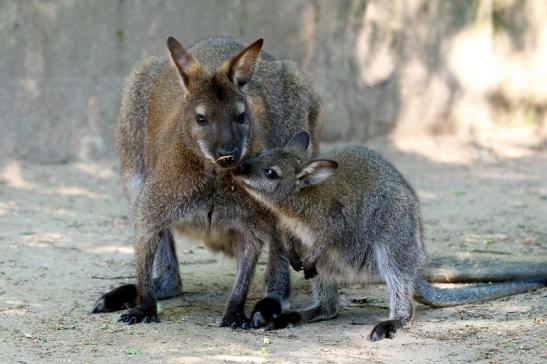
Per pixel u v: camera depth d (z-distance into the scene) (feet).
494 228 51.93
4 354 32.22
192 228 37.96
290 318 37.01
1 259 45.06
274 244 39.45
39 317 36.86
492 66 72.74
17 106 61.93
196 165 36.24
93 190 59.26
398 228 36.47
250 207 37.06
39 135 62.54
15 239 48.75
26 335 34.45
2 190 58.18
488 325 35.73
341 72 69.31
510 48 73.20
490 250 47.11
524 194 59.47
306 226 36.55
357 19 69.31
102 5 63.72
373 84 70.03
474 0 71.67
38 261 45.11
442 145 69.87
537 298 38.93
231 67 36.88
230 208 37.04
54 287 41.19
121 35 64.39
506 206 56.70
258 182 35.96
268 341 34.47
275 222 37.70
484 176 63.72
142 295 37.29
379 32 69.77
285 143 42.39
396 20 69.97
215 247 39.73
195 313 38.93
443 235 50.47
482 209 56.03
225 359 31.96
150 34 65.05
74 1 63.00
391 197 36.65
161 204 36.76
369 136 70.38
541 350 32.45
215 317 38.32
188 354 32.48
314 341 34.60
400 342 34.19
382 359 32.27
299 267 37.63
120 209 55.88
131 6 64.39
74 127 63.46
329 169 35.27
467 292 38.78
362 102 69.92
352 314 38.96
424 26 70.59
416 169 65.21
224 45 42.47
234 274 45.34
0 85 61.46
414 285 36.96
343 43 69.21
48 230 50.83
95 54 63.82
